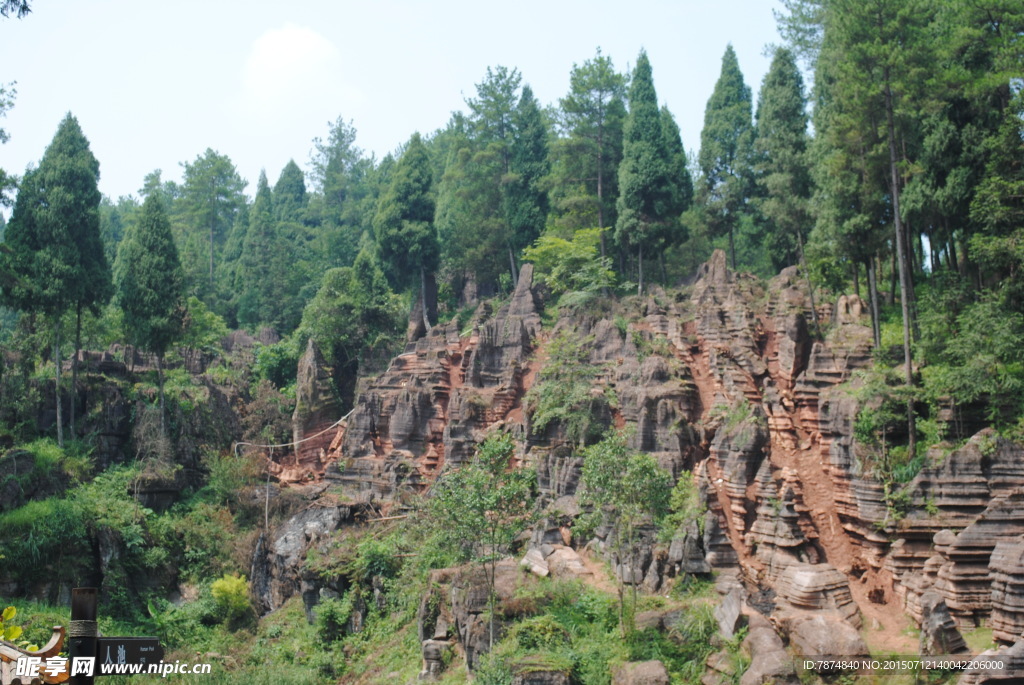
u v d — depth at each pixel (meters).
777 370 44.34
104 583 44.62
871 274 41.31
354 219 95.69
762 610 31.78
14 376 52.44
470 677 32.16
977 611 28.53
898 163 38.31
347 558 44.44
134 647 13.83
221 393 61.53
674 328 47.19
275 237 84.62
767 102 56.22
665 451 40.53
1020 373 33.81
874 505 33.84
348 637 40.94
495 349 54.50
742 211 62.25
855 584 33.38
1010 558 26.11
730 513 37.03
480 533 33.72
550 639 31.09
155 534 48.75
